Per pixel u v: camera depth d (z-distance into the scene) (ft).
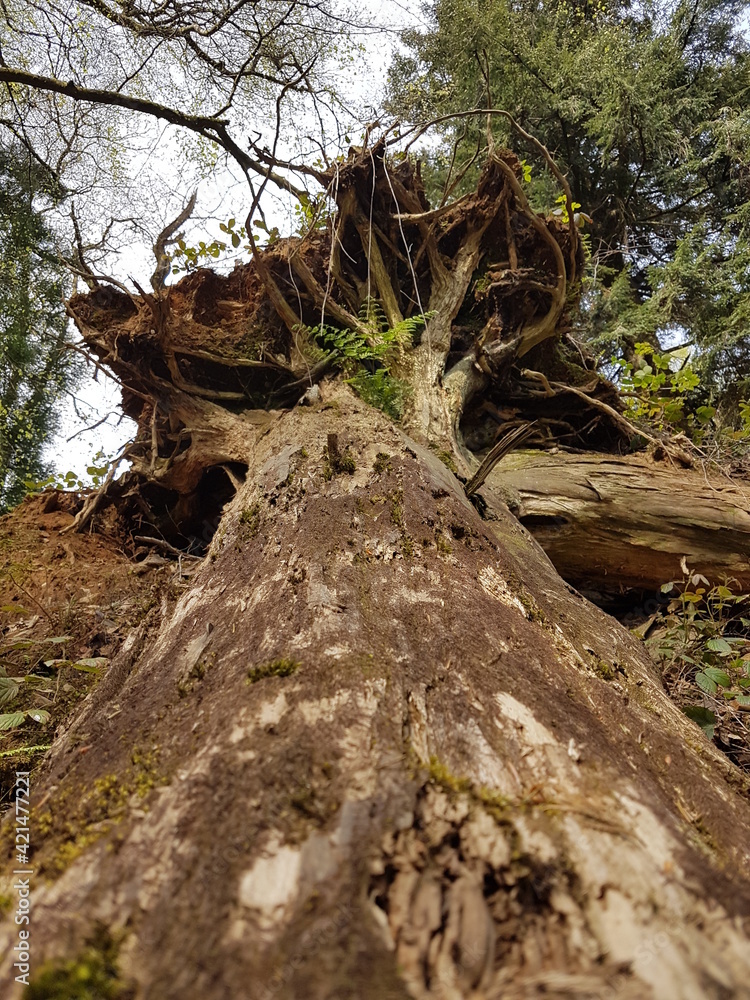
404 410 13.87
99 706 5.91
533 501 13.35
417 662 4.98
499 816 3.31
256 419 15.61
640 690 6.31
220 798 3.53
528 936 2.71
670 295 26.53
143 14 20.51
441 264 17.47
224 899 2.89
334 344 15.25
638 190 32.50
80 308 17.19
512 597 6.84
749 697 8.80
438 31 26.84
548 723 4.49
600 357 20.70
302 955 2.56
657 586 13.53
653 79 29.48
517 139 31.04
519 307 17.29
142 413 19.11
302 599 5.99
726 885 3.06
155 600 8.21
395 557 6.98
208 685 5.12
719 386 25.93
